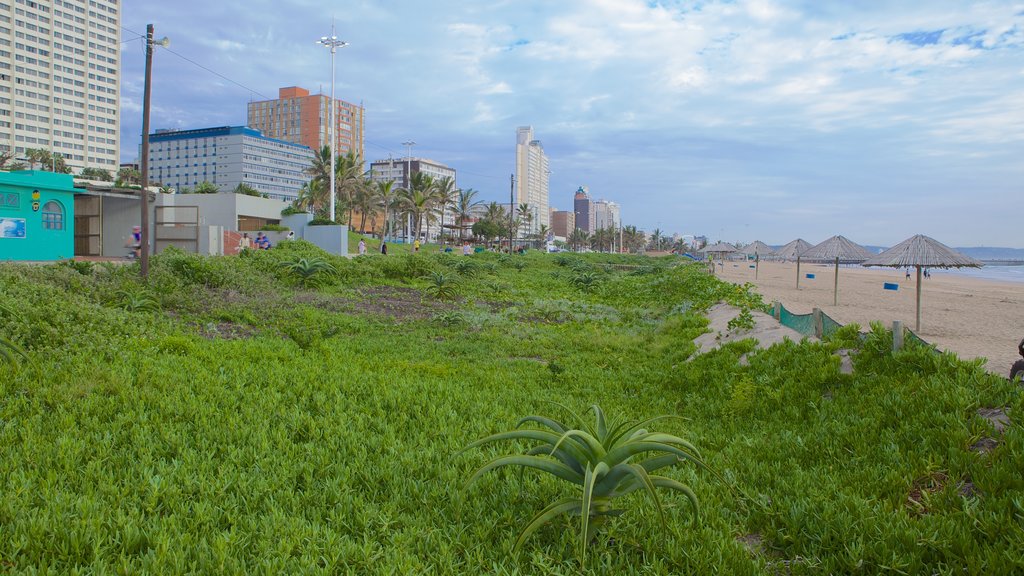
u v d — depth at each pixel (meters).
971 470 5.11
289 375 8.93
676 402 9.26
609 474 4.11
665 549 4.34
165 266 20.91
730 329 13.58
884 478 5.25
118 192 31.95
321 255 31.73
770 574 4.18
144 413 6.47
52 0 139.00
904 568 4.00
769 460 6.27
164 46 19.05
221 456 5.62
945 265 17.47
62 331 9.15
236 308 16.47
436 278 24.34
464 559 4.18
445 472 5.48
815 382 8.30
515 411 8.15
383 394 8.21
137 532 4.05
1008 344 15.89
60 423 5.99
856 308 26.05
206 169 147.75
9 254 26.97
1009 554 3.82
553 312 20.98
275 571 3.77
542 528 4.67
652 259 88.69
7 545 3.84
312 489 5.08
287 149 153.88
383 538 4.38
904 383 7.21
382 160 172.50
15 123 134.88
